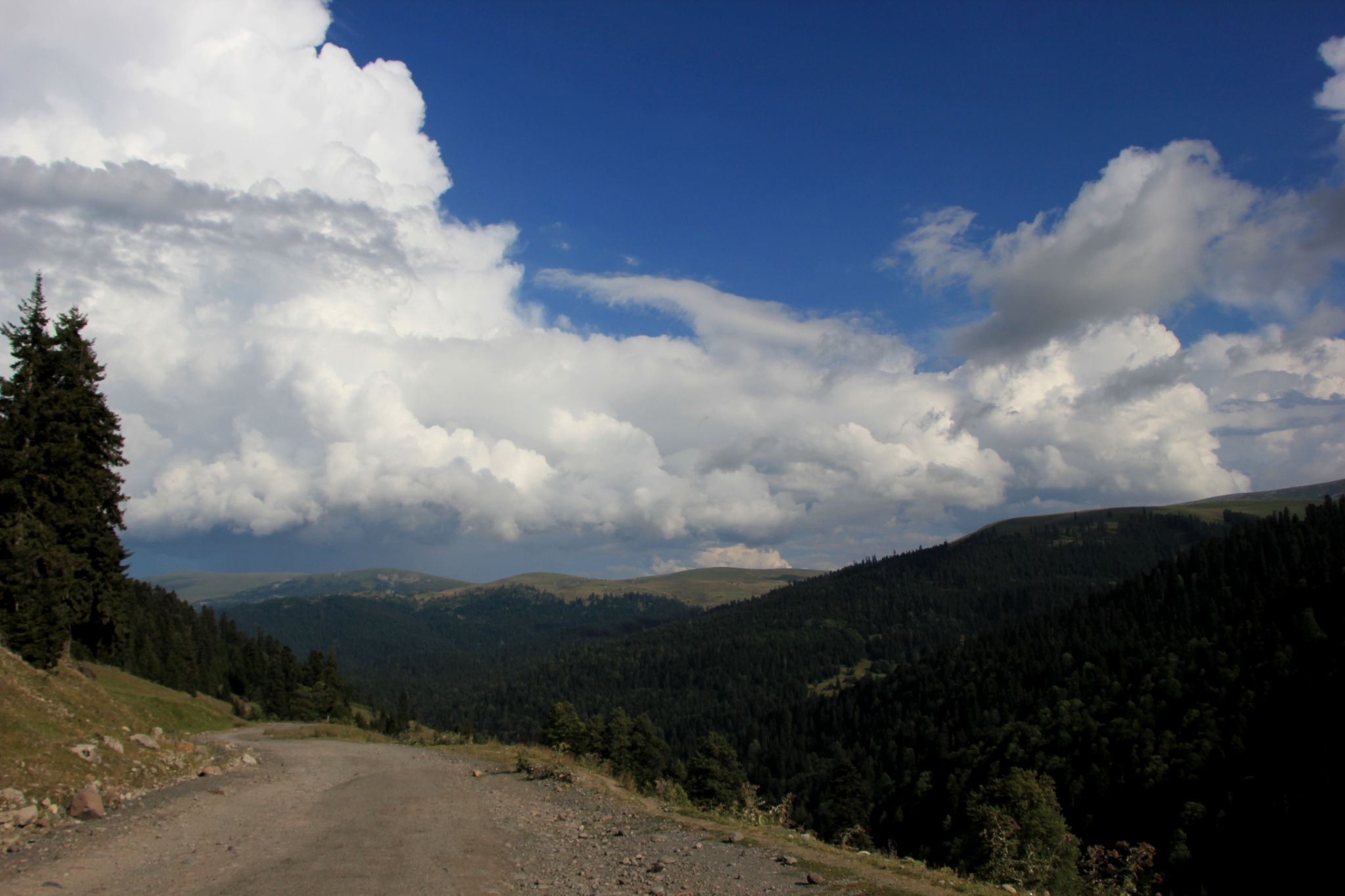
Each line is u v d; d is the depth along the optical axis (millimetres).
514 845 14773
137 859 12336
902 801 117062
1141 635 158750
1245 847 68375
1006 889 12211
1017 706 148625
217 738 48188
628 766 69938
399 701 169250
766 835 15469
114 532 40688
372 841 14438
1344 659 93688
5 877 10812
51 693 23438
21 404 35844
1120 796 88312
